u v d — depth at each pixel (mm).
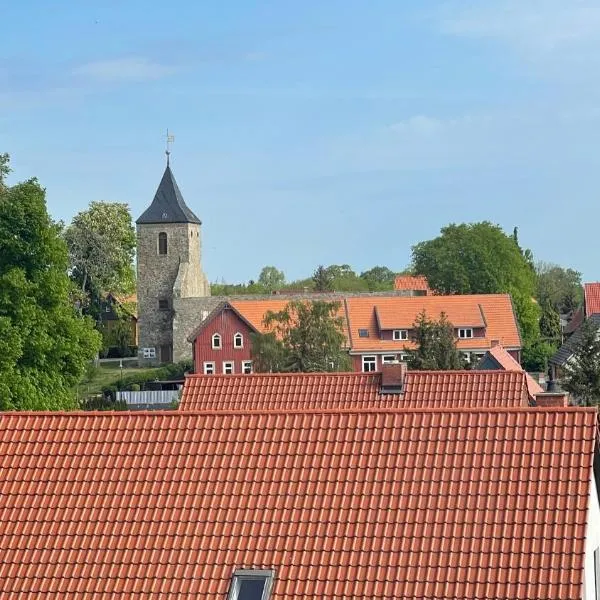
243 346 156000
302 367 108375
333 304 112562
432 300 161250
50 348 87625
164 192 189625
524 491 33375
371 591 31453
